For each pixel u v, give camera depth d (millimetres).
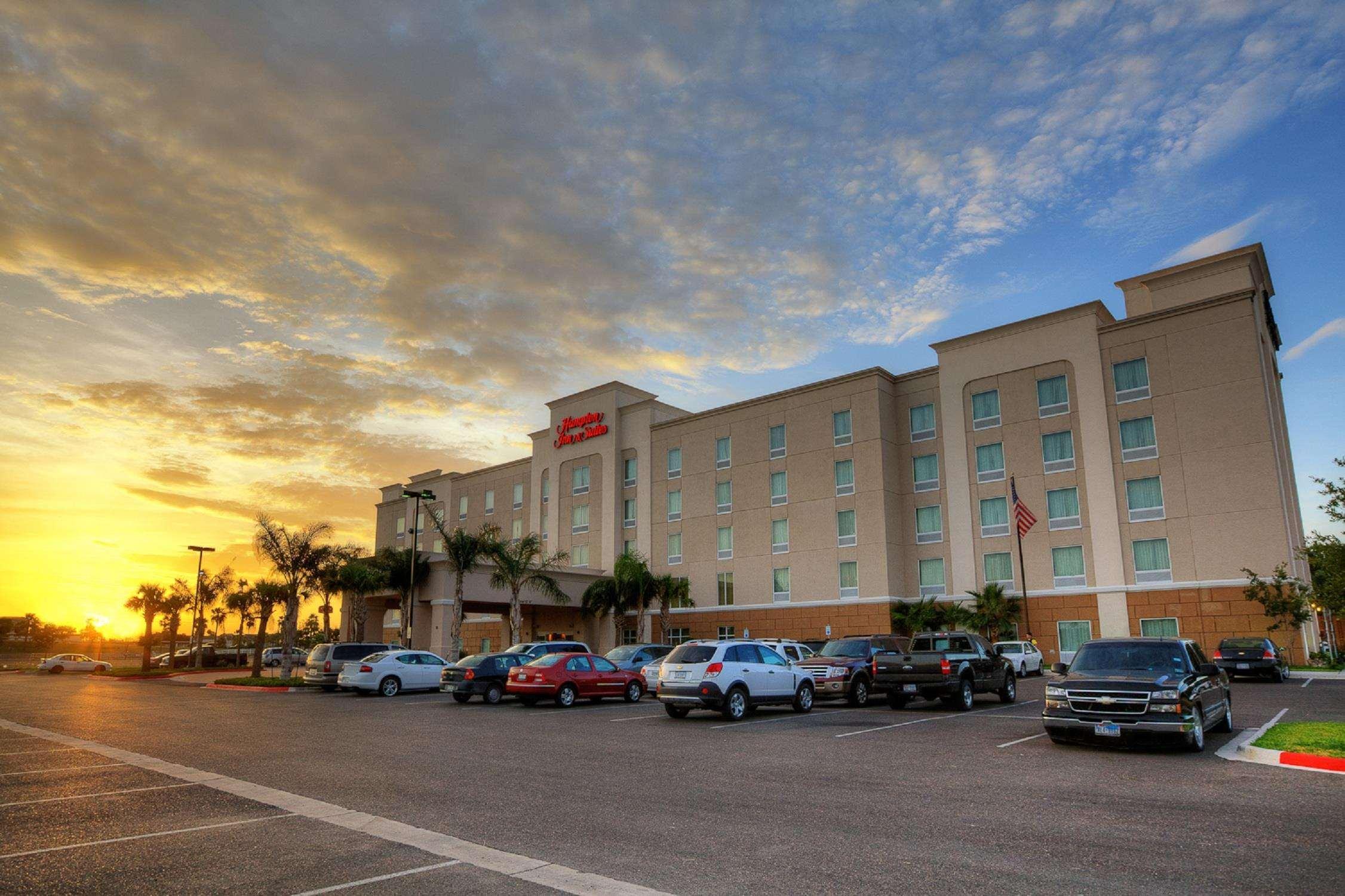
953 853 6879
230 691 32906
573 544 59594
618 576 46156
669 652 27234
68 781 10719
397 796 9500
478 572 44625
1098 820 8000
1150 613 36156
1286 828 7539
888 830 7688
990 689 20922
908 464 45500
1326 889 5793
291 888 6102
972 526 42281
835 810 8594
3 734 16297
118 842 7516
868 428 45438
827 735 15297
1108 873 6242
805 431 48219
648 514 55344
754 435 50656
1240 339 35531
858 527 44969
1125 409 38188
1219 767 10969
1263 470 34281
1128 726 12250
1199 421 36094
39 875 6488
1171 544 36062
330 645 30734
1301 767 10867
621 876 6305
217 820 8344
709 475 52500
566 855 6930
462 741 14805
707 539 51812
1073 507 39125
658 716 19719
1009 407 41812
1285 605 32125
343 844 7344
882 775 10703
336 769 11523
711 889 5980
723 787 9984
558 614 55938
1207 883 5969
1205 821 7852
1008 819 8086
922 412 45469
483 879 6262
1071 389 39938
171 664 56781
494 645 62969
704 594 51281
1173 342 37281
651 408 56844
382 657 28891
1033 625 39406
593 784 10242
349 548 39281
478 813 8562
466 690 24375
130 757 12836
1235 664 27391
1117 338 38875
